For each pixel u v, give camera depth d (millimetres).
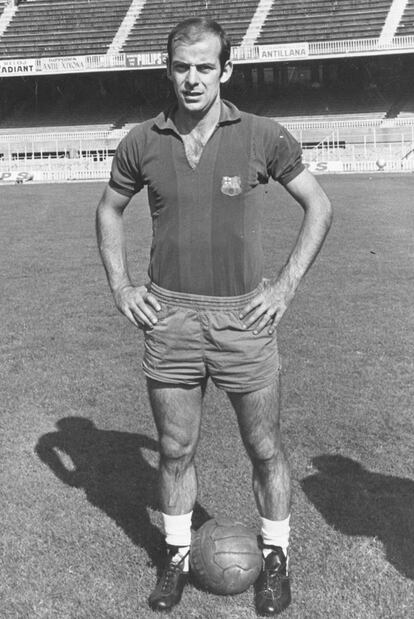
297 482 4992
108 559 4125
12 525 4484
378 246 15086
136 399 6695
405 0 47969
